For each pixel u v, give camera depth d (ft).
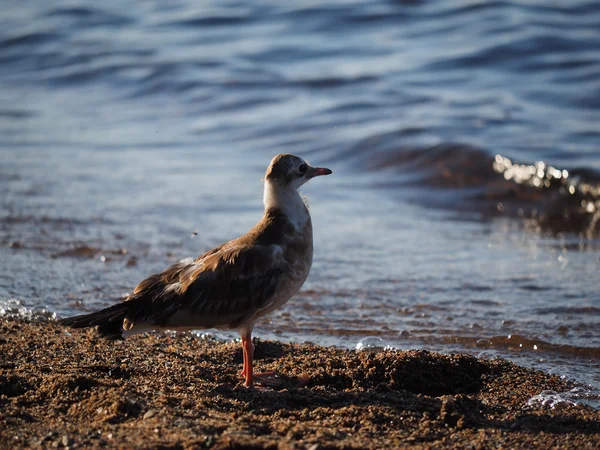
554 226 59.62
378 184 68.39
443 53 97.09
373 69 94.68
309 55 101.71
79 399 27.22
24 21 127.95
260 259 29.84
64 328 36.94
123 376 30.19
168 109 91.15
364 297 42.88
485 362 33.55
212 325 29.78
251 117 85.56
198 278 29.53
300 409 27.94
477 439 25.71
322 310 41.16
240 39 110.01
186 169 70.28
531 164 66.33
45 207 58.29
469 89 88.02
